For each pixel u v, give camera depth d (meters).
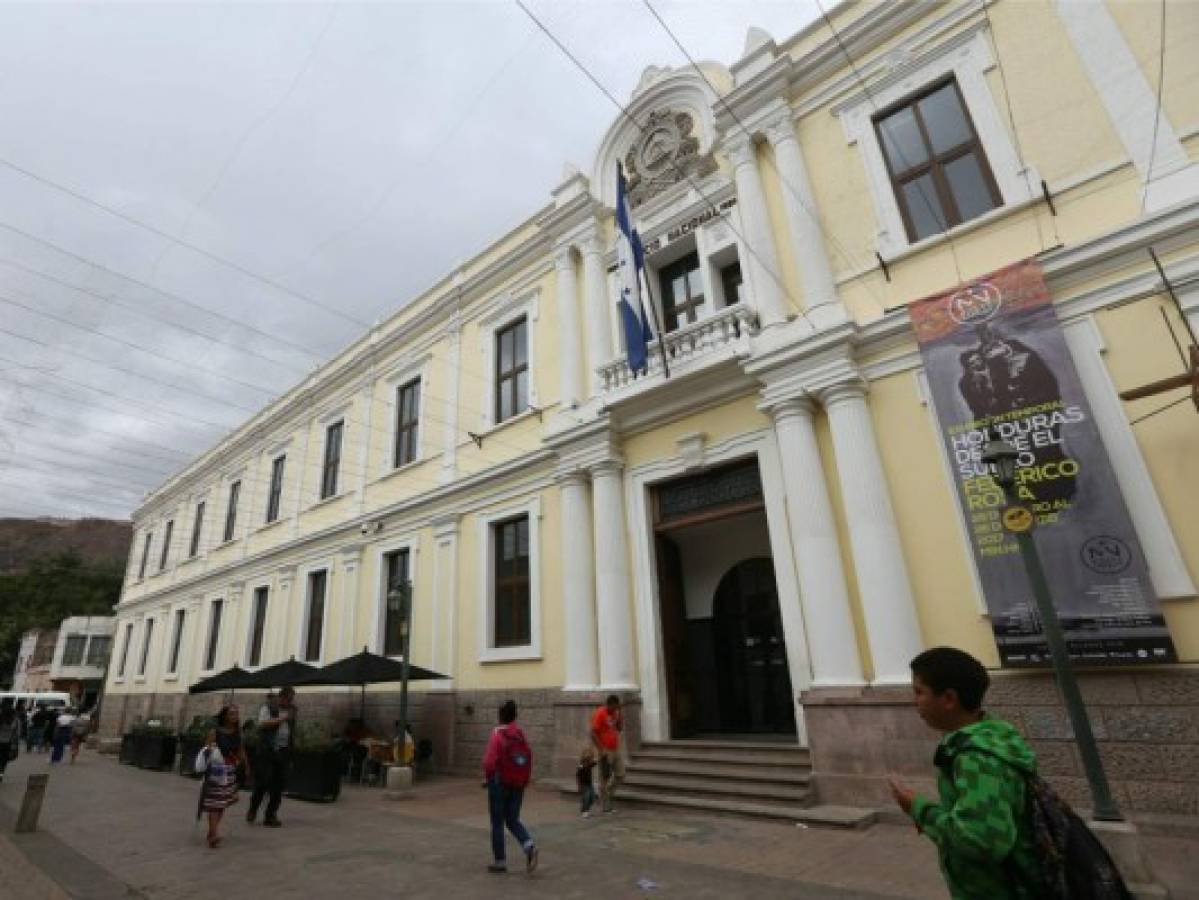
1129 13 8.23
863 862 5.97
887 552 8.21
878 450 8.80
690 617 11.72
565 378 12.96
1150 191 7.61
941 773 2.31
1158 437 6.98
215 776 7.77
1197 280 7.10
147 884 6.09
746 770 8.72
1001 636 7.24
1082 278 7.77
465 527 14.52
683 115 12.77
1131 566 6.64
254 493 22.83
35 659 51.69
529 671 12.27
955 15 9.58
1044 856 1.98
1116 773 6.52
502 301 15.34
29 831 8.42
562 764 10.68
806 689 8.88
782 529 9.56
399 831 8.13
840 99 10.53
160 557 29.02
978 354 8.06
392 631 15.59
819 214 10.30
